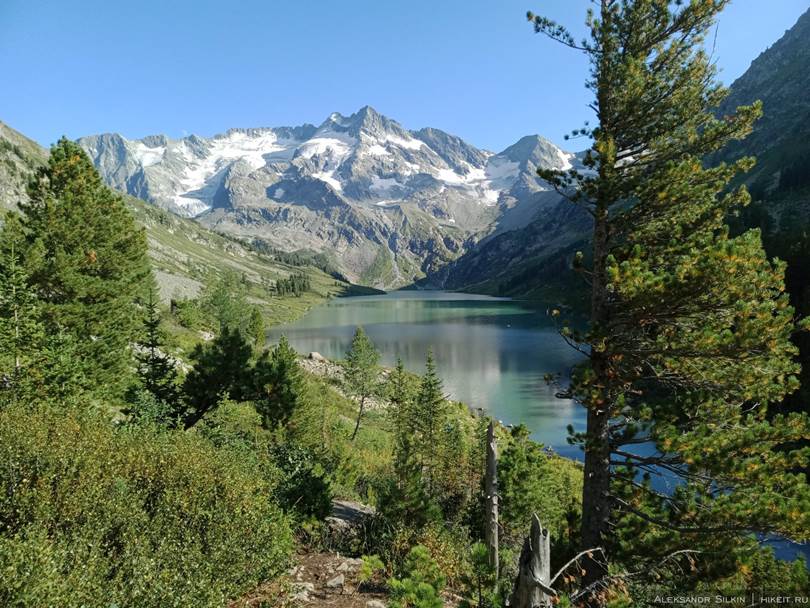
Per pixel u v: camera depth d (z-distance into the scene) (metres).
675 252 11.66
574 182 12.81
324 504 15.38
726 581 9.60
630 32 12.37
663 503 11.25
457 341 113.19
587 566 10.77
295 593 8.59
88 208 26.83
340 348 108.06
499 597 6.93
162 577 6.16
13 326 18.97
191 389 23.33
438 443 34.97
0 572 5.13
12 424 10.00
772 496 9.14
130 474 9.31
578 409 58.12
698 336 9.98
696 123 12.61
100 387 24.12
